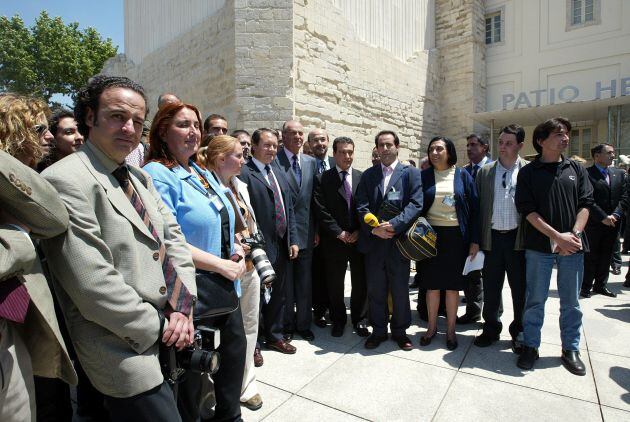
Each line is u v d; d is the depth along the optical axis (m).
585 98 11.57
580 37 11.62
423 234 3.30
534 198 3.12
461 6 12.55
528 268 3.21
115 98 1.51
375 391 2.82
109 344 1.43
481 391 2.80
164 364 1.59
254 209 3.44
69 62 20.38
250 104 7.64
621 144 9.92
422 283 3.59
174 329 1.57
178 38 10.26
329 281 3.99
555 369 3.12
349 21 9.30
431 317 3.71
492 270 3.54
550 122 3.03
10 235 1.16
